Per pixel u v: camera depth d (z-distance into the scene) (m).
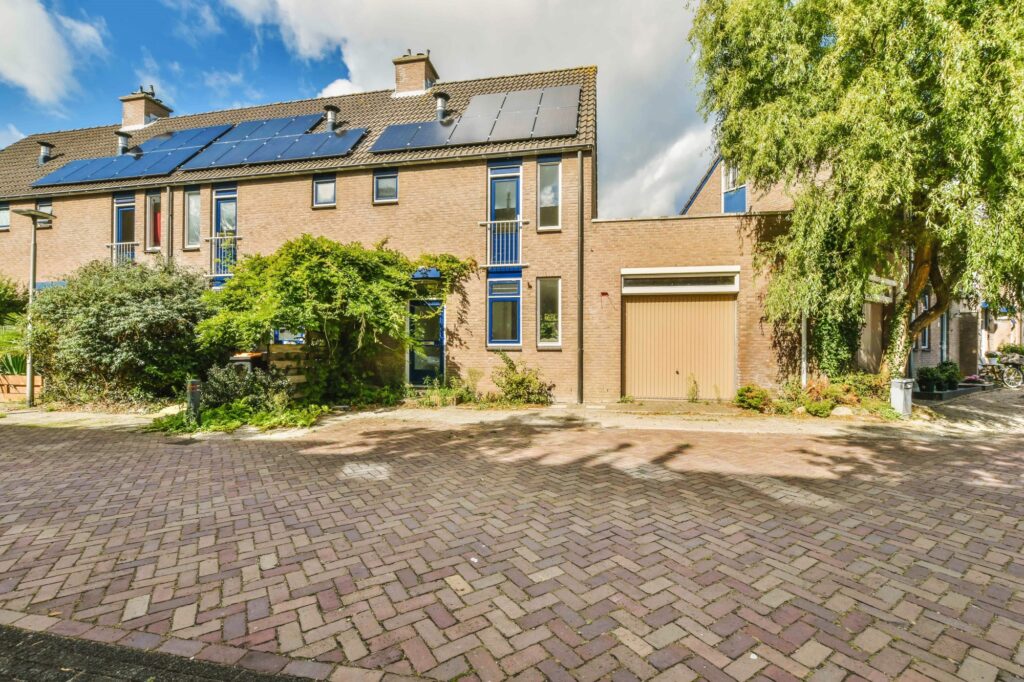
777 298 9.57
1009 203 6.71
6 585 3.01
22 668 2.26
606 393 11.07
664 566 3.28
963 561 3.40
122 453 6.53
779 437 7.54
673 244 10.90
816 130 8.00
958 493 4.87
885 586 3.04
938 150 7.27
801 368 10.22
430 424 8.66
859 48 7.74
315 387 10.13
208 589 2.98
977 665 2.31
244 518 4.15
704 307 10.99
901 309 9.52
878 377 9.65
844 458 6.25
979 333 16.91
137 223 14.08
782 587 3.02
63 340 9.98
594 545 3.60
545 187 11.66
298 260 9.61
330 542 3.66
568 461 6.09
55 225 14.76
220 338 10.18
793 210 9.30
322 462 6.05
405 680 2.17
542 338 11.55
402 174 12.24
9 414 9.67
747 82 9.30
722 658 2.34
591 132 11.58
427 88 15.56
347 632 2.54
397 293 11.20
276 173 12.70
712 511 4.31
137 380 10.35
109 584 3.04
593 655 2.36
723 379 10.91
